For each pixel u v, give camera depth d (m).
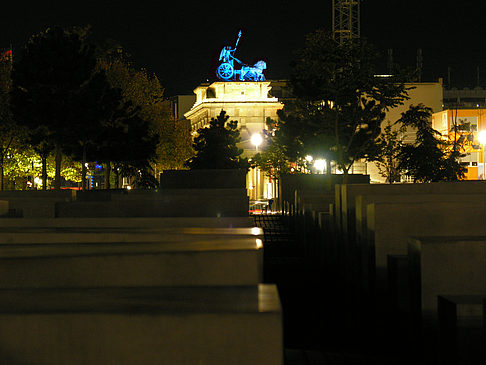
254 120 102.75
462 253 8.26
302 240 27.73
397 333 9.80
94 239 7.32
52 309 3.59
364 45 33.66
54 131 31.64
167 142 62.28
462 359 6.68
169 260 5.12
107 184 39.47
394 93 34.50
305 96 35.22
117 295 3.94
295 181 40.47
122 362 3.53
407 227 10.60
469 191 16.56
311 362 8.54
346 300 15.57
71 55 30.50
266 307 3.60
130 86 51.78
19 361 3.52
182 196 18.59
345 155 37.97
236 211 18.69
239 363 3.52
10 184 59.50
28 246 5.79
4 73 44.66
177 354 3.52
